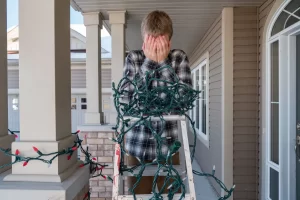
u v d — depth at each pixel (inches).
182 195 38.3
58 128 47.9
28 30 47.2
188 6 138.4
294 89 108.7
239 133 138.9
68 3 53.7
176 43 245.3
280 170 110.0
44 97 46.9
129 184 55.1
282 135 109.8
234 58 139.2
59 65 48.8
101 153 138.6
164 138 45.6
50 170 45.3
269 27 121.6
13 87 323.0
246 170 138.5
